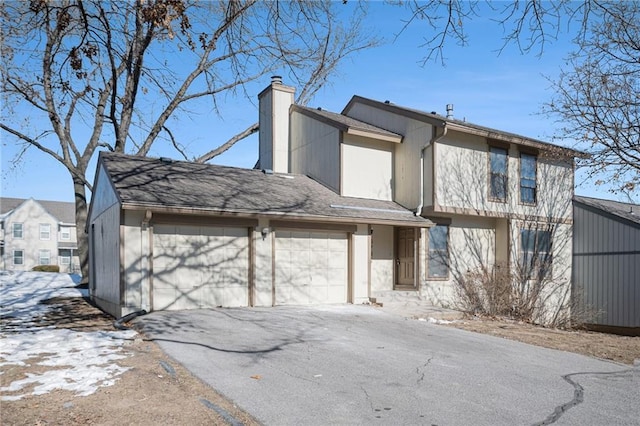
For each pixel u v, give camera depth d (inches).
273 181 639.1
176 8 297.7
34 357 285.7
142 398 216.5
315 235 560.4
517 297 645.3
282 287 532.1
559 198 750.5
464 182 637.9
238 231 508.1
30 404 205.9
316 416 201.6
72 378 243.3
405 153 661.3
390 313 512.4
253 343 335.3
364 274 587.8
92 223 631.8
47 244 1768.0
